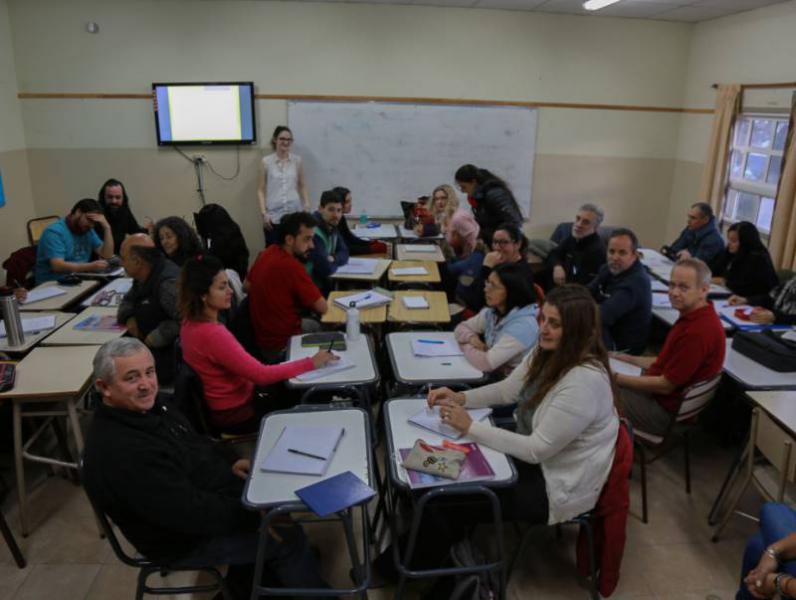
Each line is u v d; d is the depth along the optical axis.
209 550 1.81
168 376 2.94
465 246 4.54
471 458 1.85
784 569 1.69
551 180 6.55
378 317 3.22
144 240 3.00
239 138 6.01
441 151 6.33
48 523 2.55
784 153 4.92
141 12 5.68
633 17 6.13
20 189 5.79
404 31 5.98
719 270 4.57
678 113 6.52
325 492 1.65
